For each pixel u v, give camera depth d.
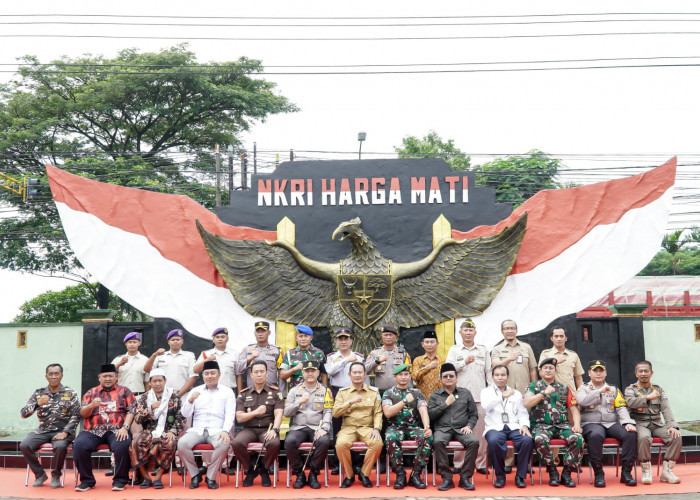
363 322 12.45
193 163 29.94
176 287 13.08
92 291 30.11
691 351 15.43
